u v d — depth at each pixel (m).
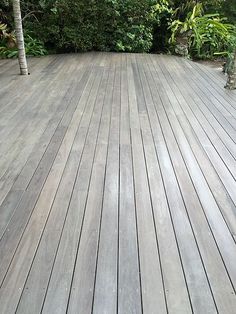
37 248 1.65
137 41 7.50
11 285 1.44
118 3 6.99
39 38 7.03
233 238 1.75
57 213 1.91
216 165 2.49
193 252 1.65
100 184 2.20
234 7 8.80
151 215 1.91
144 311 1.34
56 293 1.41
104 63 6.07
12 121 3.26
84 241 1.70
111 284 1.46
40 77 4.95
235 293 1.43
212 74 5.59
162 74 5.41
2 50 6.52
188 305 1.37
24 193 2.09
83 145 2.75
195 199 2.07
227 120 3.43
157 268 1.54
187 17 7.73
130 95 4.18
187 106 3.84
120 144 2.79
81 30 7.03
